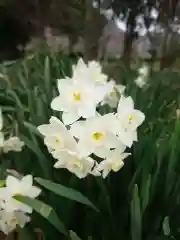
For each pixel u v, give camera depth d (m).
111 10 0.94
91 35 0.93
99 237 0.16
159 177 0.16
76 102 0.15
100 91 0.15
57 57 0.47
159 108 0.24
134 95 0.22
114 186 0.16
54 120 0.15
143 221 0.15
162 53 0.80
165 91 0.32
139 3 0.91
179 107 0.23
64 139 0.15
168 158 0.16
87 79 0.16
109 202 0.15
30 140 0.18
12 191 0.15
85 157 0.14
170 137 0.16
